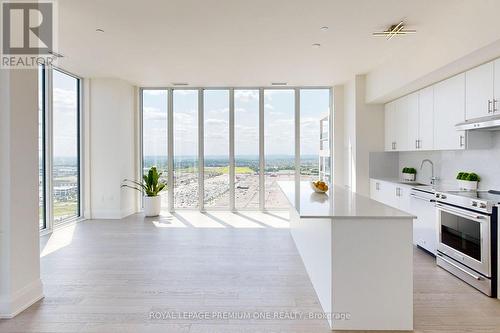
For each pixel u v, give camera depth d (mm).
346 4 3203
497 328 2389
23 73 2641
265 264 3748
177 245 4523
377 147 6027
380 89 5281
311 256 3240
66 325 2428
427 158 5082
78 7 3242
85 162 6355
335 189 4109
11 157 2525
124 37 4082
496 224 2859
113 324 2445
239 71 5746
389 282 2363
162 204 7168
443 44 3510
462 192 3582
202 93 7145
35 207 2793
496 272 2867
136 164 7059
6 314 2523
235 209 7164
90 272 3502
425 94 4539
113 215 6391
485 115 3318
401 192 4770
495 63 3172
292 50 4586
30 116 2721
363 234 2365
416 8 3262
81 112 6301
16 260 2584
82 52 4672
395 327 2367
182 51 4637
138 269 3592
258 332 2344
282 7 3273
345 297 2377
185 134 7199
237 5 3230
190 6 3244
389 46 4398
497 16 2721
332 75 6047
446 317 2549
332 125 7023
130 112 6801
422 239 4141
